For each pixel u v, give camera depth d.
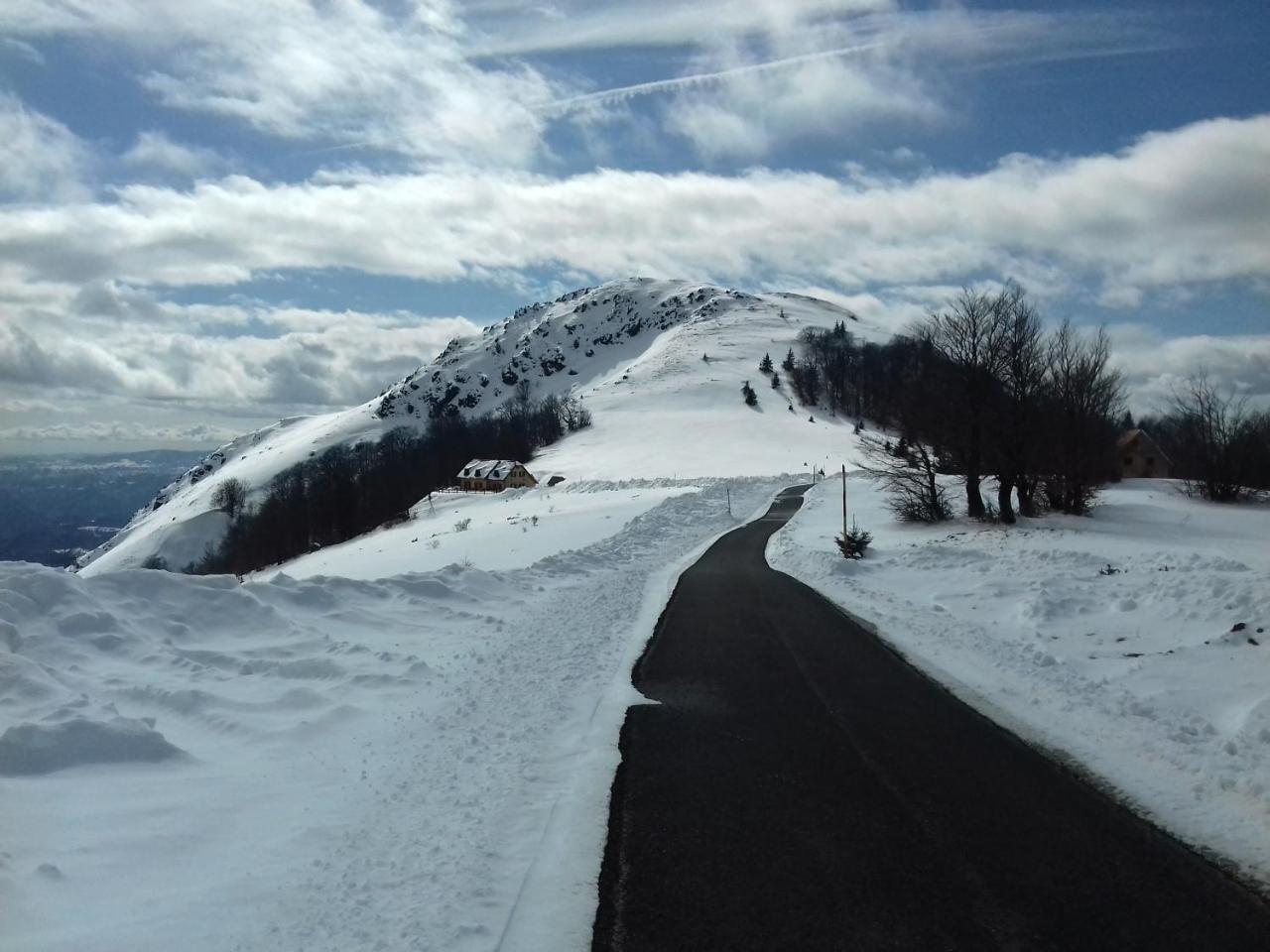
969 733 7.72
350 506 92.31
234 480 142.38
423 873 4.94
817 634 12.63
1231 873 5.02
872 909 4.60
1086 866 5.10
